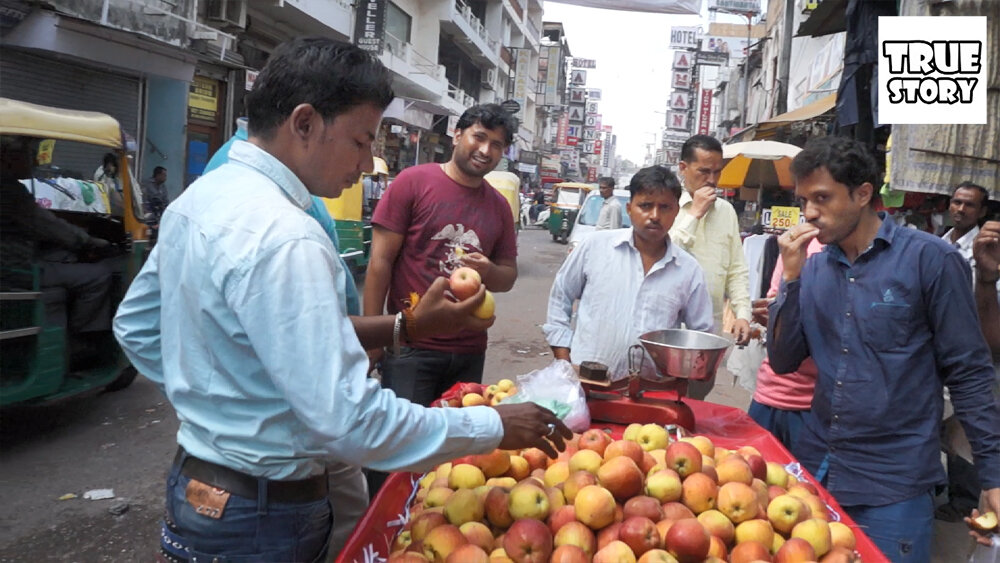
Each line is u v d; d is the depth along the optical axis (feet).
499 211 10.89
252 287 4.30
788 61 42.39
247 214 4.49
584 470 6.16
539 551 5.26
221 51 39.52
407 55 72.33
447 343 10.34
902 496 7.23
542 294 38.88
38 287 14.07
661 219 9.77
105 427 15.88
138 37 32.53
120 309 5.48
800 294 7.84
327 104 4.75
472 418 4.89
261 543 4.87
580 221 50.72
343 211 33.04
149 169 39.50
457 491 5.96
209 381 4.69
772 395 10.12
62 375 14.87
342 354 4.29
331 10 54.54
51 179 17.81
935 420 7.29
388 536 5.92
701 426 8.91
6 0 26.86
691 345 8.52
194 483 4.90
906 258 7.17
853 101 18.85
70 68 32.73
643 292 10.15
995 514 6.73
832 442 7.62
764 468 6.70
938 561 11.30
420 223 10.39
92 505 12.24
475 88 116.57
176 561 5.08
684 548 5.16
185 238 4.70
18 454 14.15
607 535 5.53
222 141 47.19
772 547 5.75
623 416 8.20
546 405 7.49
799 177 7.47
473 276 6.22
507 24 126.11
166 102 39.88
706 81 148.66
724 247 12.71
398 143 79.46
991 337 10.47
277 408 4.66
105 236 17.72
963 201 12.94
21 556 10.57
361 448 4.26
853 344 7.41
